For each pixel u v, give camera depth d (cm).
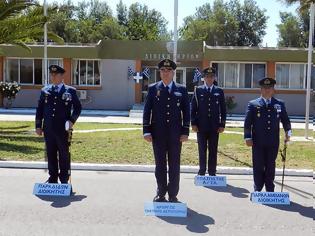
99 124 2041
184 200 805
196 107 951
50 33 2133
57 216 695
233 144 1450
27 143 1388
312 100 2580
